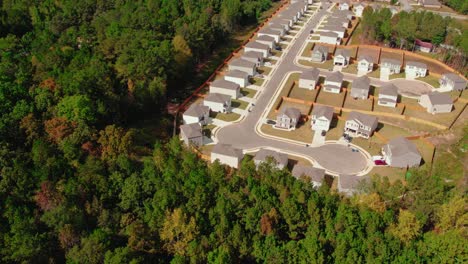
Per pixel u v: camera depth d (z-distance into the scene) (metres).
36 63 136.25
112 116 125.38
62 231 80.31
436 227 92.25
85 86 121.19
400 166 119.94
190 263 80.81
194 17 192.62
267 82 167.75
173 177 96.62
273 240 82.62
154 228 84.75
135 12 181.38
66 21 176.62
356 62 188.12
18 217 82.88
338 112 147.12
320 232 86.31
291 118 136.25
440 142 132.62
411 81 173.50
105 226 85.69
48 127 106.62
